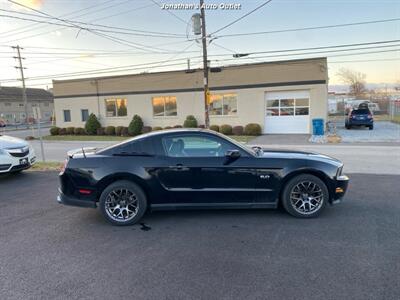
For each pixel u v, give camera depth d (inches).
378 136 693.9
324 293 109.5
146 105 987.3
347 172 320.5
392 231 162.7
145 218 192.9
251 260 135.3
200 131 191.0
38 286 118.7
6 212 210.8
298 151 209.3
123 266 132.9
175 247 150.6
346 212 194.5
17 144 325.4
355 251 140.8
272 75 828.0
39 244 157.6
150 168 183.3
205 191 185.2
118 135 981.2
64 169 187.6
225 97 887.7
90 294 112.6
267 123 854.5
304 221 180.9
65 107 1123.9
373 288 111.7
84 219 194.9
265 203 188.2
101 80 1042.7
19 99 2647.6
